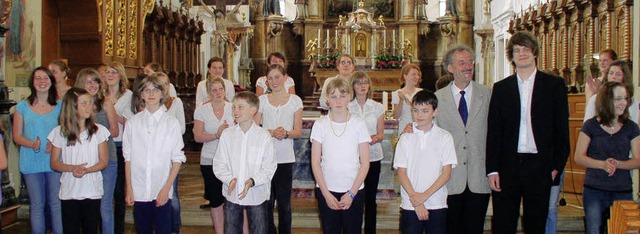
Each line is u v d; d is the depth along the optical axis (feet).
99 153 16.33
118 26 31.45
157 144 15.70
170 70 40.57
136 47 33.63
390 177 25.62
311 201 25.22
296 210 23.21
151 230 16.06
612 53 20.06
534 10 42.09
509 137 14.79
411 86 19.75
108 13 30.12
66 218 16.17
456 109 15.44
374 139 18.06
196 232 21.76
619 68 17.51
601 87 15.88
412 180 14.65
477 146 15.30
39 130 17.47
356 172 14.79
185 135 39.81
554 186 15.79
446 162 14.43
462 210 15.47
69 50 29.30
